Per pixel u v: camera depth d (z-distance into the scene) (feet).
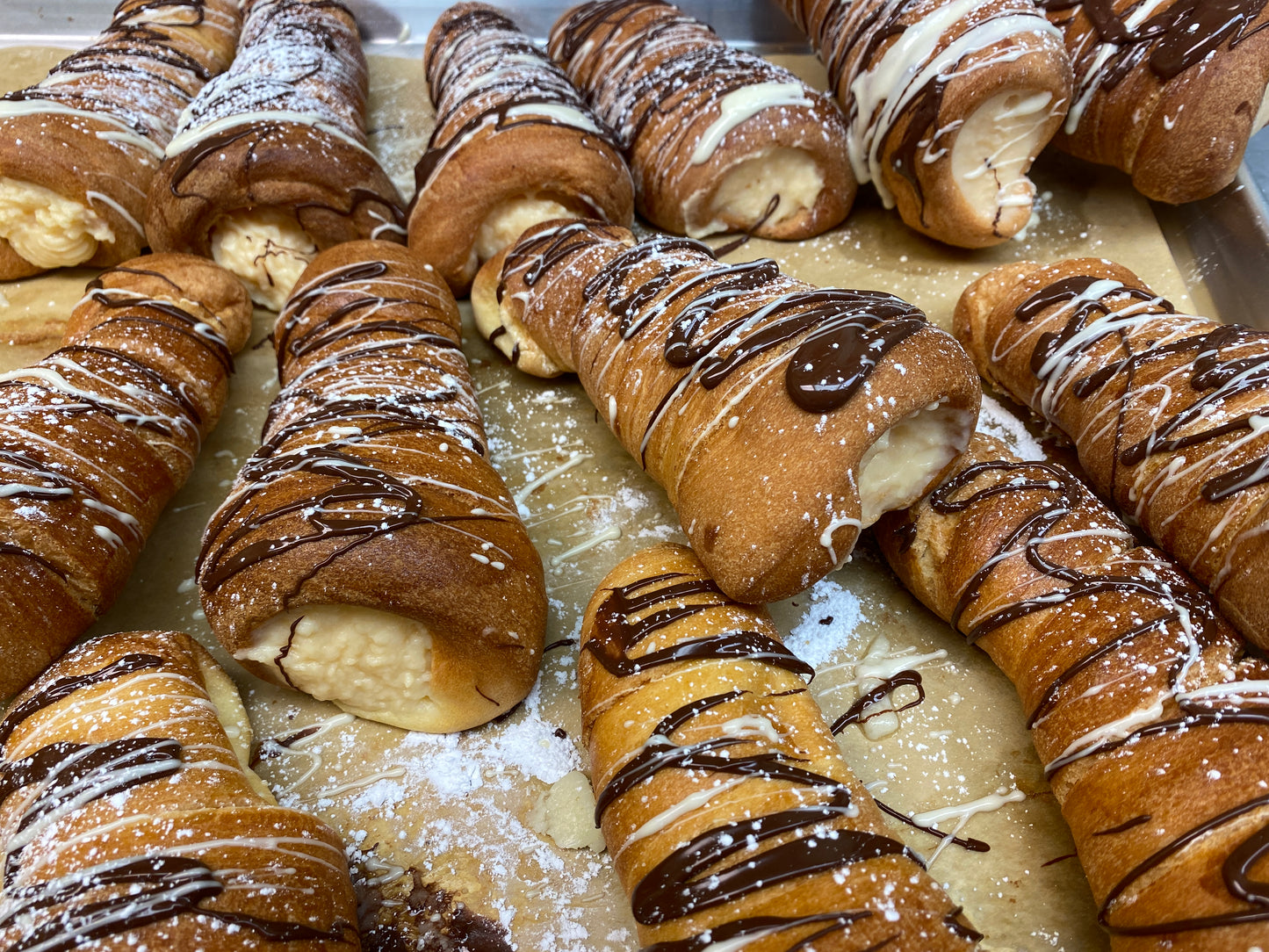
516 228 0.92
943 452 0.63
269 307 0.96
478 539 0.62
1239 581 0.56
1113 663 0.54
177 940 0.45
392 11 1.31
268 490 0.62
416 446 0.67
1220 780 0.48
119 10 1.22
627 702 0.55
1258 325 0.83
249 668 0.63
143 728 0.55
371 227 0.92
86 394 0.72
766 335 0.61
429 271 0.88
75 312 0.85
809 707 0.57
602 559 0.73
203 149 0.86
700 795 0.50
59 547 0.63
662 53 1.03
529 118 0.90
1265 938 0.43
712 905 0.46
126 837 0.49
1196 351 0.67
